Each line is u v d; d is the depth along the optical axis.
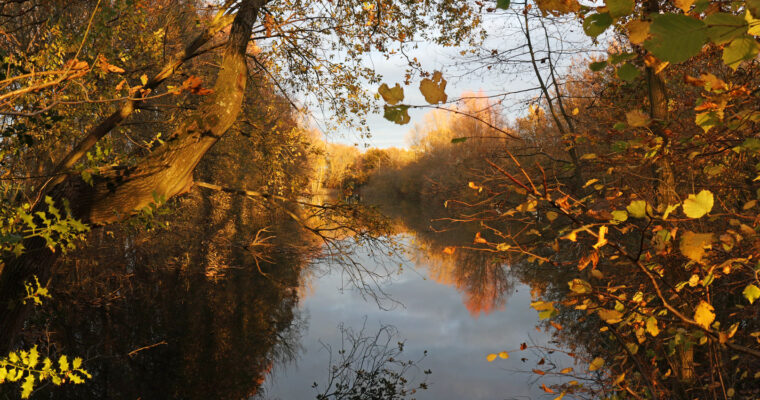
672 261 2.26
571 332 7.93
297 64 7.16
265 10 5.40
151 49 6.37
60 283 9.59
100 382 6.85
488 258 16.48
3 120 3.54
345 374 7.57
